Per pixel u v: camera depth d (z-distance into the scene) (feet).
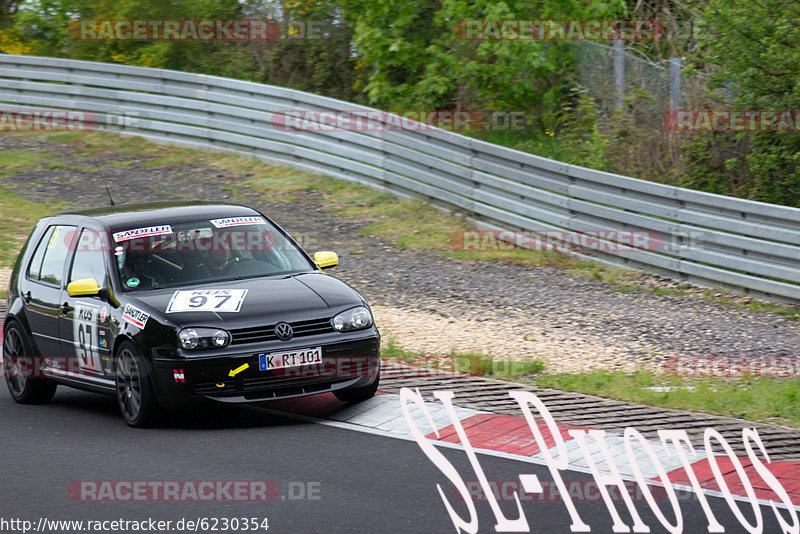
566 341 129.80
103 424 97.66
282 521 67.72
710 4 178.19
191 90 258.57
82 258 105.70
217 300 94.02
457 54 234.38
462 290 159.33
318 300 95.71
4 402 111.86
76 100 280.10
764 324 138.10
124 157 255.50
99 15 304.91
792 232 146.10
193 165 246.88
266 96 242.58
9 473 80.94
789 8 169.89
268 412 99.40
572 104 226.58
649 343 129.08
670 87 202.59
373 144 220.43
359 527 66.23
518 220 187.52
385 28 247.70
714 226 156.56
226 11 291.99
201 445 87.45
